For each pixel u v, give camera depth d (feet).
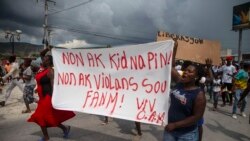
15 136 20.66
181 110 11.12
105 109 16.60
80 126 23.53
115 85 16.39
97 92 17.13
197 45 33.35
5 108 31.09
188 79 11.06
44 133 18.57
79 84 17.83
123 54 15.94
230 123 26.48
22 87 32.01
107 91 16.74
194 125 11.41
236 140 21.15
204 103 10.80
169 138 11.63
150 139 20.33
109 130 22.41
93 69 17.29
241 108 29.91
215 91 32.19
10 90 32.32
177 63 32.71
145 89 15.07
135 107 15.39
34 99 29.32
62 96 18.21
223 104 35.91
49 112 18.24
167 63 14.16
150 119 14.69
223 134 22.63
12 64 32.01
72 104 17.89
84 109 17.43
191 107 10.93
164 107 14.17
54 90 18.28
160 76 14.48
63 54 18.35
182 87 11.50
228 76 35.45
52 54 18.63
